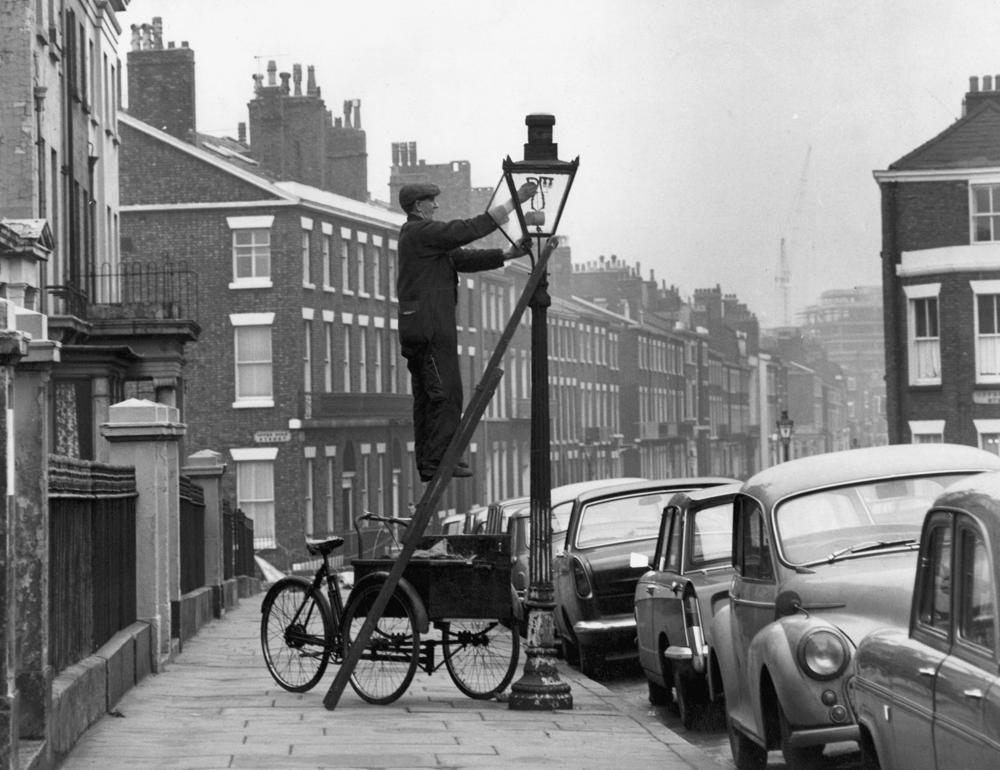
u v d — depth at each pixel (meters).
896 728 6.18
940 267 44.25
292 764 8.62
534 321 11.70
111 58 37.34
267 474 48.22
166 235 48.59
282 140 56.00
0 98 26.12
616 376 90.12
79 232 31.78
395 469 56.38
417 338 11.12
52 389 28.98
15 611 7.42
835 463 9.54
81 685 9.47
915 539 8.84
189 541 19.88
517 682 11.60
